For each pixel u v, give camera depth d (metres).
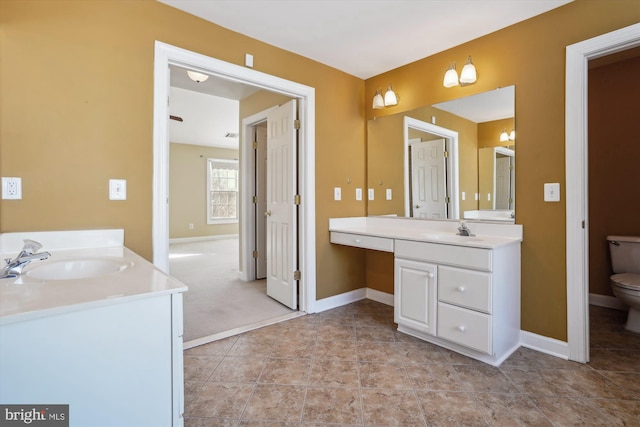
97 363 0.80
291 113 2.84
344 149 3.04
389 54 2.66
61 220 1.64
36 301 0.77
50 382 0.74
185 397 1.62
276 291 3.15
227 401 1.59
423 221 2.75
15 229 1.53
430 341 2.25
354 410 1.52
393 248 2.40
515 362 1.96
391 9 2.03
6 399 0.69
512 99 2.20
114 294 0.84
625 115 2.88
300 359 2.01
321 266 2.89
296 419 1.46
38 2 1.58
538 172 2.09
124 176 1.81
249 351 2.12
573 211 1.94
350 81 3.08
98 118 1.74
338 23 2.19
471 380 1.77
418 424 1.43
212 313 2.82
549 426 1.40
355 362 1.97
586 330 1.94
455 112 2.51
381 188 3.08
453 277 2.02
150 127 1.90
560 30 1.99
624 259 2.72
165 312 0.90
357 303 3.12
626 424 1.41
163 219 1.94
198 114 5.48
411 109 2.82
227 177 8.55
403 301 2.32
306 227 2.79
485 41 2.34
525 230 2.15
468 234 2.31
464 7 2.00
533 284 2.12
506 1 1.94
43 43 1.59
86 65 1.70
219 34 2.19
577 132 1.92
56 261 1.32
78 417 0.78
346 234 2.77
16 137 1.53
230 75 2.27
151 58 1.91
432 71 2.67
